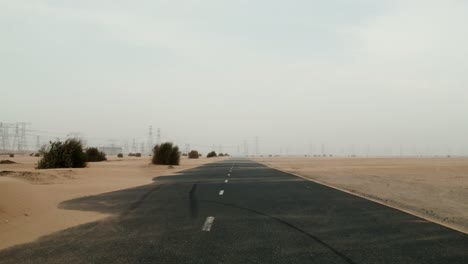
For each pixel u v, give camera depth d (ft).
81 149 119.03
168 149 172.65
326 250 26.02
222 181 87.40
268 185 77.00
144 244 27.40
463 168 140.05
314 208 45.75
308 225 35.09
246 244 27.58
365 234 31.30
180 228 33.45
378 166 168.14
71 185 72.69
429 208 48.16
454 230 33.17
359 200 53.42
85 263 22.53
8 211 35.68
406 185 79.15
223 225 34.94
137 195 58.95
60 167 112.88
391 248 26.68
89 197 55.98
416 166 163.12
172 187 72.64
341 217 39.50
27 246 26.71
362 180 92.27
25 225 33.45
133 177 97.66
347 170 135.44
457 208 48.52
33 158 248.93
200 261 23.11
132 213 41.70
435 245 27.68
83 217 38.96
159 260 23.25
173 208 45.52
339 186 77.20
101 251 25.35
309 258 24.00
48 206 44.01
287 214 41.32
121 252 25.12
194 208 45.57
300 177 100.32
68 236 30.01
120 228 33.37
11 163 162.81
